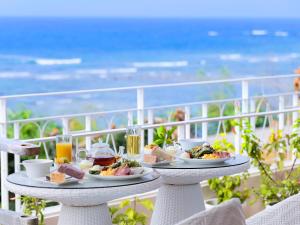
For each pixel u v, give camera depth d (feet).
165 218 13.60
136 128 12.96
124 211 15.56
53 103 72.84
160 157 12.84
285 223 9.30
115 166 11.54
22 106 71.92
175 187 13.55
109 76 79.71
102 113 15.17
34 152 9.68
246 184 17.46
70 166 11.21
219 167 12.64
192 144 13.57
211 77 84.53
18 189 11.02
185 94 78.33
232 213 7.50
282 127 18.83
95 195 10.89
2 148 10.00
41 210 14.33
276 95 18.60
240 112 17.83
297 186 17.11
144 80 81.92
